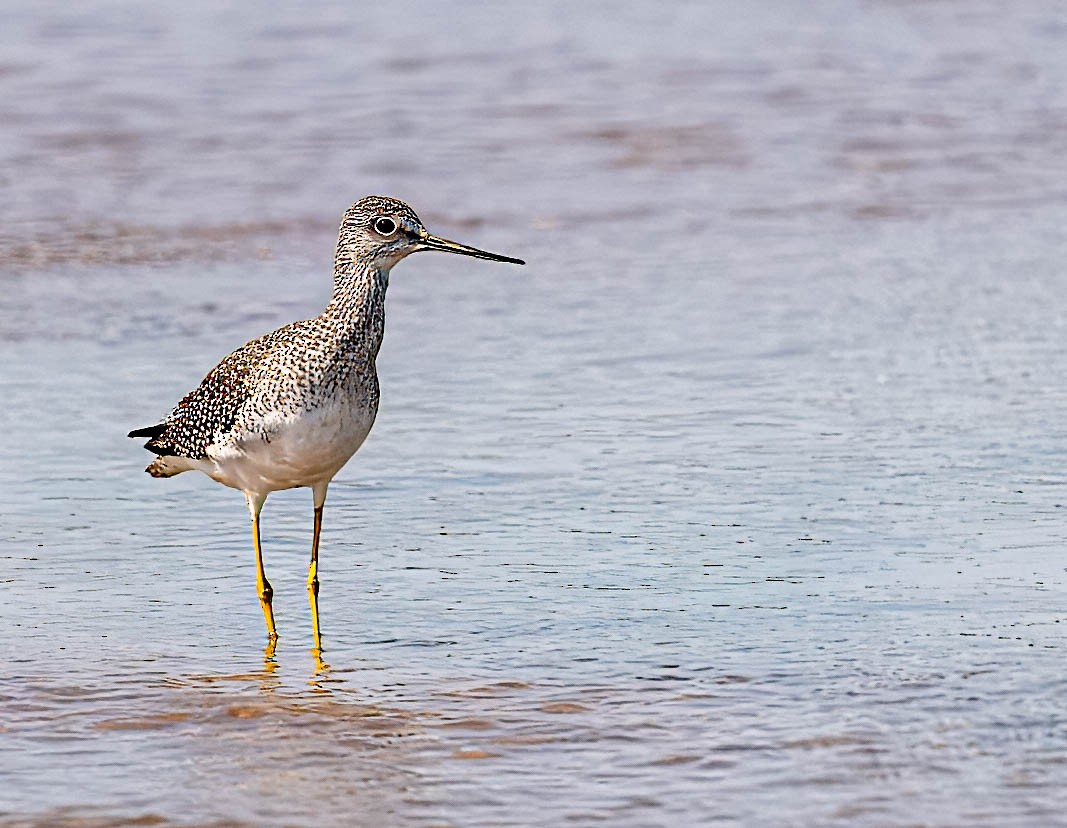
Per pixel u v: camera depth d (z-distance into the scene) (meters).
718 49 36.19
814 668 10.39
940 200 25.77
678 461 14.69
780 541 12.70
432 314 20.05
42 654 10.86
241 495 14.15
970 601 11.41
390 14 38.72
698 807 8.67
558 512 13.50
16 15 37.19
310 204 24.91
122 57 33.72
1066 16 40.16
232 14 38.19
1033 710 9.70
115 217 23.92
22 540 12.98
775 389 16.84
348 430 11.14
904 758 9.15
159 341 18.81
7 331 19.05
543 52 35.41
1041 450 14.75
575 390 16.92
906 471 14.27
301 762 9.35
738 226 24.27
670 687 10.21
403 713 9.98
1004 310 19.77
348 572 12.39
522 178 26.66
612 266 22.19
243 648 11.05
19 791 8.98
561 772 9.15
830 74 34.16
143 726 9.84
